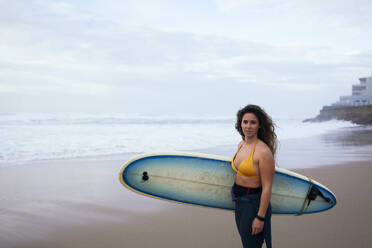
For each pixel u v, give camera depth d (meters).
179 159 2.85
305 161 7.38
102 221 3.55
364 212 3.75
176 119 30.67
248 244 1.99
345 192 4.62
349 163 7.08
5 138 10.88
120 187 4.99
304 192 2.72
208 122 26.94
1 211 3.84
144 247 2.89
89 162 7.04
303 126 23.72
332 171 6.18
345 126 24.58
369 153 8.75
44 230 3.28
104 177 5.63
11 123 19.20
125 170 2.81
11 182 5.21
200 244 2.96
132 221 3.56
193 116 44.38
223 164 2.74
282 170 2.73
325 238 3.03
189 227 3.39
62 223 3.48
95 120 23.05
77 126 18.22
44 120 21.19
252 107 2.10
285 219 3.54
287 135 15.27
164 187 2.83
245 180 2.04
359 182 5.25
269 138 2.12
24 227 3.35
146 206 4.09
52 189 4.82
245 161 2.01
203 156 2.80
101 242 3.01
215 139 12.21
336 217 3.59
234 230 3.31
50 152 8.33
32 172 5.96
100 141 10.77
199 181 2.78
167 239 3.07
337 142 11.77
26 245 2.93
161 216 3.72
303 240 2.99
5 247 2.88
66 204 4.12
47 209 3.93
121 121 24.20
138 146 9.77
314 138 13.52
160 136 12.88
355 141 12.12
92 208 3.98
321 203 2.74
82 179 5.46
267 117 2.11
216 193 2.73
